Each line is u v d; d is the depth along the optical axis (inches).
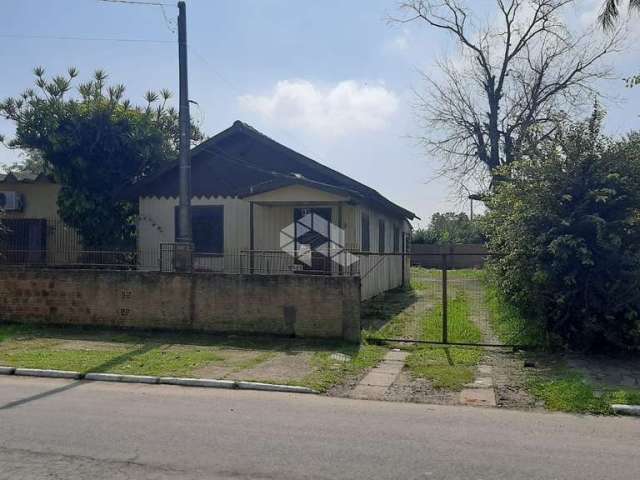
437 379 347.3
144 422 256.8
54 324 530.3
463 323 548.4
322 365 381.1
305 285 468.4
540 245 412.8
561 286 410.3
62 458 206.4
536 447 227.8
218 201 701.3
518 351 423.8
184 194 519.8
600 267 398.6
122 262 594.2
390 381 346.9
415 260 1840.6
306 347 438.6
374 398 312.8
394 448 223.3
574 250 395.5
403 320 572.4
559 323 418.0
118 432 239.8
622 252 395.9
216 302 490.3
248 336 479.5
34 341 465.7
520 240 423.5
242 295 483.5
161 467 198.2
